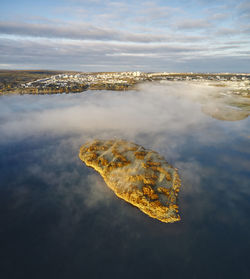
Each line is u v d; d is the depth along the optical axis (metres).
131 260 27.72
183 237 30.75
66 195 41.44
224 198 39.66
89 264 27.48
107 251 29.19
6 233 32.59
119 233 31.77
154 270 26.53
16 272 26.55
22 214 36.66
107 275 26.06
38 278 25.83
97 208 36.94
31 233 32.56
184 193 40.28
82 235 31.84
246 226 33.12
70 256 28.61
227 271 26.33
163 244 29.83
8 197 41.62
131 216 34.41
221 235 31.41
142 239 30.48
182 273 26.08
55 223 34.44
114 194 39.34
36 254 28.97
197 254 28.42
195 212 35.59
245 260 27.73
